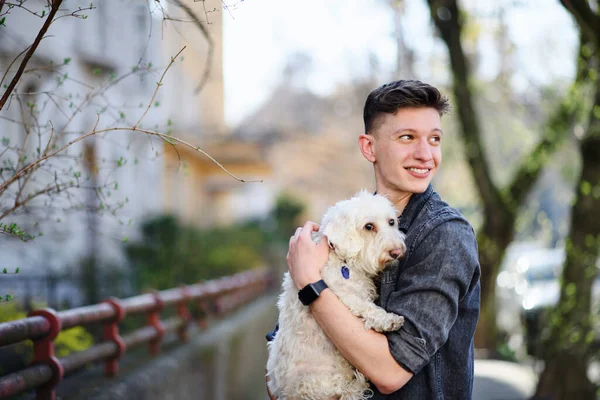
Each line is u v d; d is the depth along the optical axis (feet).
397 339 6.61
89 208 13.82
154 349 23.76
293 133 85.97
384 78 53.47
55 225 33.58
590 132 21.06
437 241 6.93
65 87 40.04
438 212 7.30
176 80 72.64
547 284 36.22
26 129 11.82
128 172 51.93
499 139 37.78
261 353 29.73
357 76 55.42
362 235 8.07
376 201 8.30
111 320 18.66
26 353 18.02
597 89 20.10
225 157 77.61
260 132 71.56
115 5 50.65
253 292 53.52
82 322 16.10
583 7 13.83
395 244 7.45
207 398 19.71
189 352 25.57
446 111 7.73
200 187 89.45
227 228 70.74
